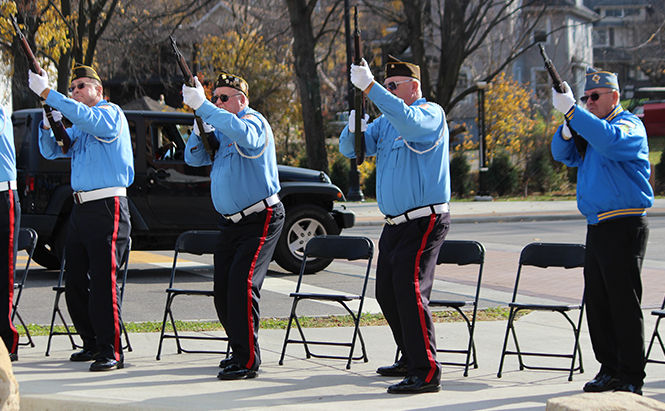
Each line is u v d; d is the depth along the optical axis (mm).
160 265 15055
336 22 49219
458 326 9820
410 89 7035
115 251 7695
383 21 51375
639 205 6473
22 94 26953
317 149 34188
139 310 10789
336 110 54094
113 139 7672
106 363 7598
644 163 6477
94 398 6457
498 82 37750
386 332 9523
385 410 6133
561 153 6879
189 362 8047
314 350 8641
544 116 43219
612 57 76562
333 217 14469
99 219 7637
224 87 7562
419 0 36062
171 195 13297
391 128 7102
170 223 13336
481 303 11453
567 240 19875
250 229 7512
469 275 14336
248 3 47656
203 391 6781
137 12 35594
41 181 12711
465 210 28125
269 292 12219
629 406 4906
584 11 62281
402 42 39469
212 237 8992
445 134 6883
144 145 13195
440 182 6855
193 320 10156
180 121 13453
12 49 24781
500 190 36125
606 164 6488
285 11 45656
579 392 6848
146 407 6215
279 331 9531
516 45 41344
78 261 7844
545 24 53875
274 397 6582
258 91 44781
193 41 43250
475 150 39844
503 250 17891
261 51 44844
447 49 37000
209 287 12609
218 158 7602
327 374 7535
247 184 7449
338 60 52469
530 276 14156
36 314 10453
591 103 6699
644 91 48500
